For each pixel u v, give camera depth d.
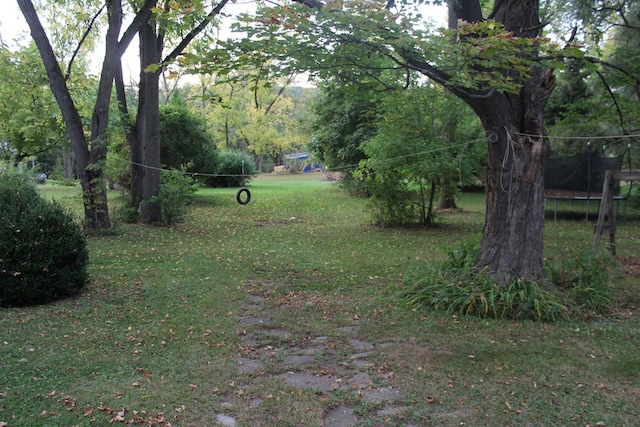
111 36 11.29
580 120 10.09
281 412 3.36
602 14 9.45
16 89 15.20
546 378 3.90
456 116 11.84
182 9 4.70
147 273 7.58
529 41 4.36
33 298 5.66
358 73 5.74
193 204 19.92
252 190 27.86
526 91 5.90
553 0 9.64
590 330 5.00
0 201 5.97
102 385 3.70
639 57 6.96
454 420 3.27
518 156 5.90
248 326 5.20
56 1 13.16
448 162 11.65
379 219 13.50
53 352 4.30
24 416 3.21
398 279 7.35
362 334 4.96
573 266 6.20
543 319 5.32
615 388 3.73
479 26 4.54
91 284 6.76
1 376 3.78
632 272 7.79
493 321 5.29
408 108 11.94
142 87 13.43
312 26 4.42
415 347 4.59
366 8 4.36
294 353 4.47
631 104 8.15
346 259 8.99
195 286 6.87
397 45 4.67
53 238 5.89
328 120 23.20
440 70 5.34
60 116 15.77
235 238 11.55
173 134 20.19
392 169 12.37
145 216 13.55
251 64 4.98
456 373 4.00
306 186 31.59
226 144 45.00
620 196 15.49
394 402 3.52
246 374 3.97
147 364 4.12
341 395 3.61
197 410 3.37
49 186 28.33
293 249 10.08
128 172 16.20
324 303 6.09
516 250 5.94
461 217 15.42
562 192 15.00
